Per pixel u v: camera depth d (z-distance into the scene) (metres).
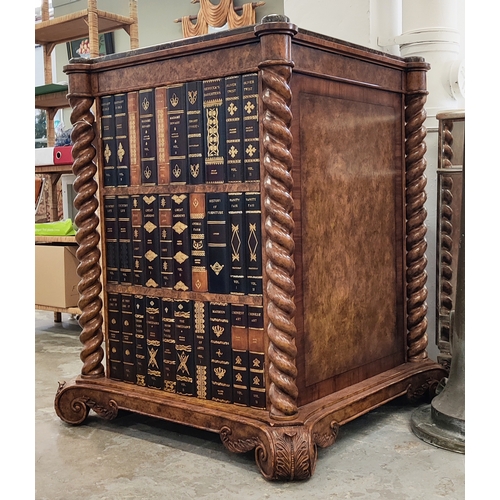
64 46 7.84
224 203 1.74
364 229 2.01
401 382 2.06
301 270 1.75
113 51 7.38
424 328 2.25
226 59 1.70
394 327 2.18
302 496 1.51
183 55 1.79
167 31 6.88
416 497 1.50
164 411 1.84
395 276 2.18
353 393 1.88
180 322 1.86
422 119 2.21
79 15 3.98
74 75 2.01
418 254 2.22
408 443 1.86
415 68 2.17
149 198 1.92
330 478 1.62
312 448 1.60
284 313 1.62
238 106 1.69
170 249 1.87
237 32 1.66
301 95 1.73
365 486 1.56
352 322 1.96
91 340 2.08
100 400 2.01
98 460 1.77
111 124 2.00
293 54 1.67
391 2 2.79
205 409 1.76
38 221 4.60
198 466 1.72
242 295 1.73
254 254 1.70
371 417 2.10
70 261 3.65
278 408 1.63
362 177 2.00
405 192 2.23
